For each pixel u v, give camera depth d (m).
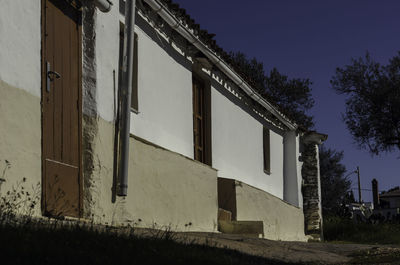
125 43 8.98
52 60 7.59
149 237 6.57
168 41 11.39
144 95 10.29
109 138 8.49
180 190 10.38
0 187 6.23
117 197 8.51
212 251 6.69
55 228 5.56
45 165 7.19
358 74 24.17
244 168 15.19
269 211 15.11
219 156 13.65
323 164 34.25
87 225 6.59
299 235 17.92
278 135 18.42
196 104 13.03
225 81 14.32
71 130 7.92
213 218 11.62
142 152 9.25
